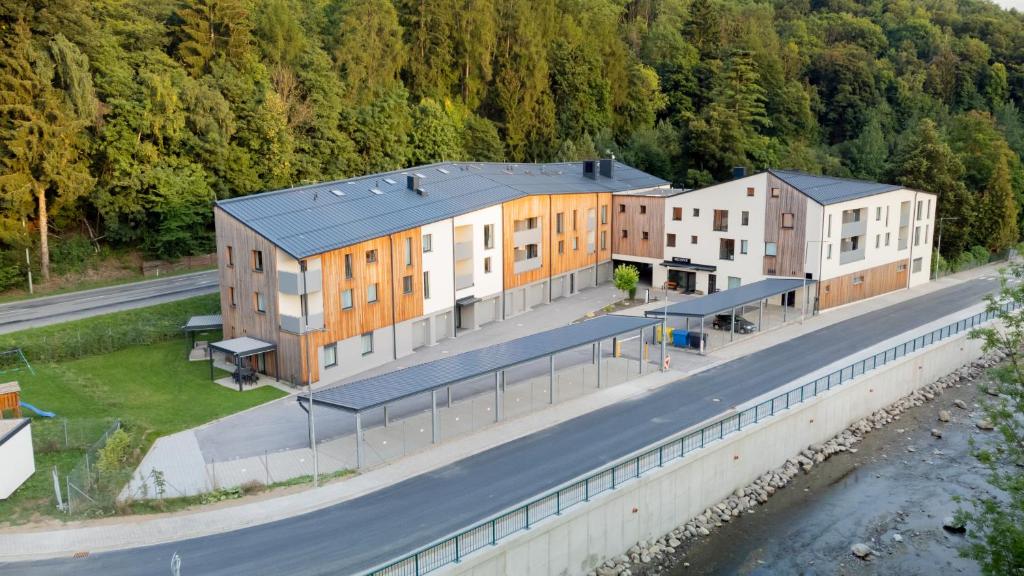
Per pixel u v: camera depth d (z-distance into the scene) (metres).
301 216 55.00
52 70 66.62
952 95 150.62
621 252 83.62
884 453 46.84
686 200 77.62
